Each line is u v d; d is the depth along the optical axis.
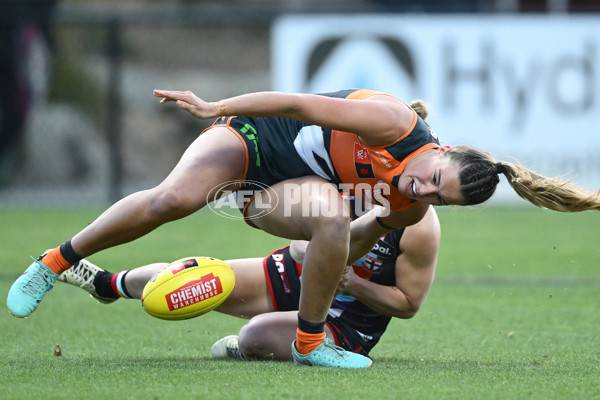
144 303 11.68
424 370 11.66
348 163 11.98
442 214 43.59
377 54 41.31
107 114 58.38
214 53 67.25
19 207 43.56
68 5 65.31
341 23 41.34
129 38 65.56
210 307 11.80
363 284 12.45
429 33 41.25
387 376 11.06
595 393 10.07
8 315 17.42
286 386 10.29
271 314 12.79
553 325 16.97
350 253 12.27
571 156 41.44
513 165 11.23
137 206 11.72
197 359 12.73
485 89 41.38
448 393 9.97
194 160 11.89
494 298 20.69
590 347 14.36
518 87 41.34
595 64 41.22
